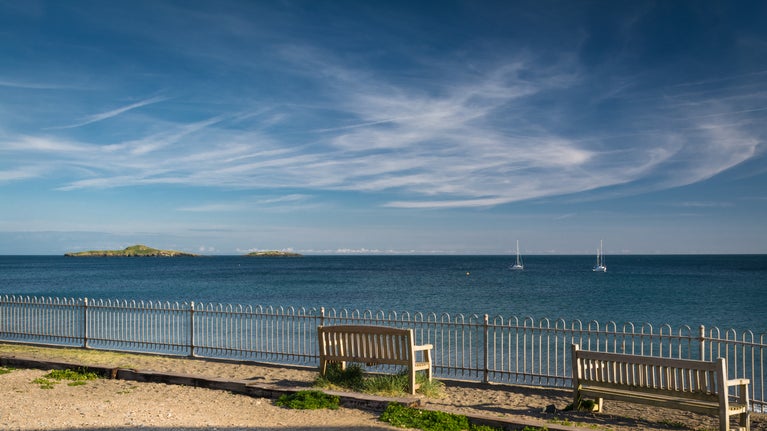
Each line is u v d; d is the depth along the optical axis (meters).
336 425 8.66
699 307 37.81
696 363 8.74
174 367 14.09
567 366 17.20
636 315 33.22
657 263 192.25
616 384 9.70
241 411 9.47
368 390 11.07
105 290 56.38
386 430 8.45
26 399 10.06
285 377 12.98
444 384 12.52
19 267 141.00
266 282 72.00
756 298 44.66
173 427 8.43
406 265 174.88
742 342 10.59
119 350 16.41
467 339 22.95
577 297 46.00
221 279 80.25
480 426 8.78
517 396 11.48
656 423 9.48
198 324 26.27
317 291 54.41
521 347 20.92
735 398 10.90
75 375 12.07
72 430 8.19
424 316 32.06
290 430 8.38
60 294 50.78
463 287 60.28
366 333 11.53
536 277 87.50
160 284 67.31
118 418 8.88
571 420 9.61
